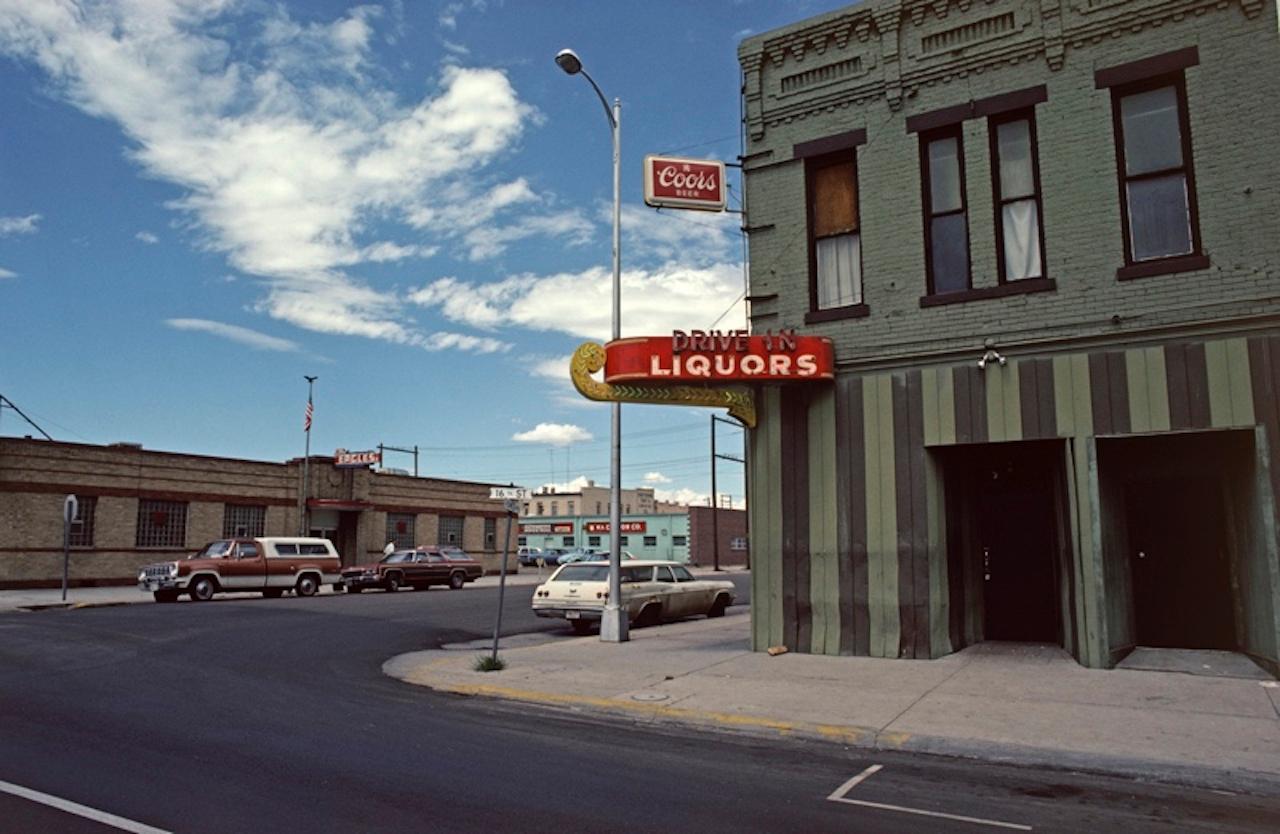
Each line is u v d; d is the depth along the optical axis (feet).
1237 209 34.99
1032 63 39.83
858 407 42.39
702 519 248.32
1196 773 22.62
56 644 50.11
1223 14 36.06
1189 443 38.06
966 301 40.11
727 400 44.01
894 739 26.63
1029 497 44.37
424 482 151.02
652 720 30.78
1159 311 35.99
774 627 43.52
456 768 23.70
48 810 19.31
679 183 46.80
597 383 42.93
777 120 46.21
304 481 129.18
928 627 39.81
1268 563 33.22
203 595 88.53
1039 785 22.54
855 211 44.39
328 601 84.94
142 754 24.94
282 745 26.37
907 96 42.68
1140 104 37.91
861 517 41.75
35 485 100.94
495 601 86.94
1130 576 39.68
